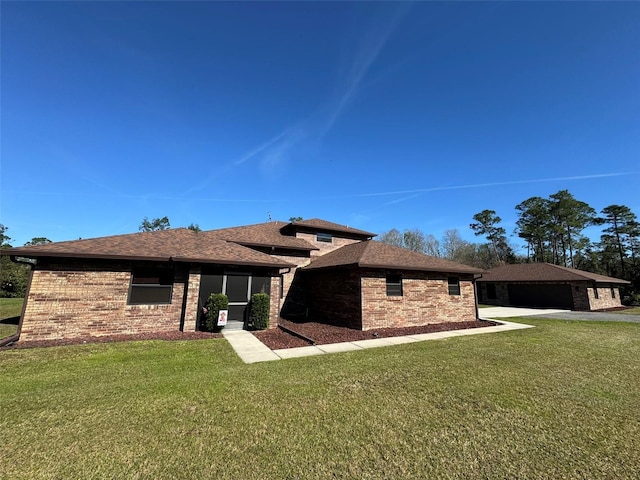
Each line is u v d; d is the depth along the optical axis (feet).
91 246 31.89
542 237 141.38
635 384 16.67
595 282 72.28
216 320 34.04
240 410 12.94
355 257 40.96
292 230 61.72
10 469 8.68
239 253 39.78
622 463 9.21
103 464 8.96
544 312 64.18
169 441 10.32
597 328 39.45
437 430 11.29
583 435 10.97
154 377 17.83
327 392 15.20
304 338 30.45
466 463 9.17
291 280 53.31
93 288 31.07
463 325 41.68
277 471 8.70
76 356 22.71
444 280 45.44
